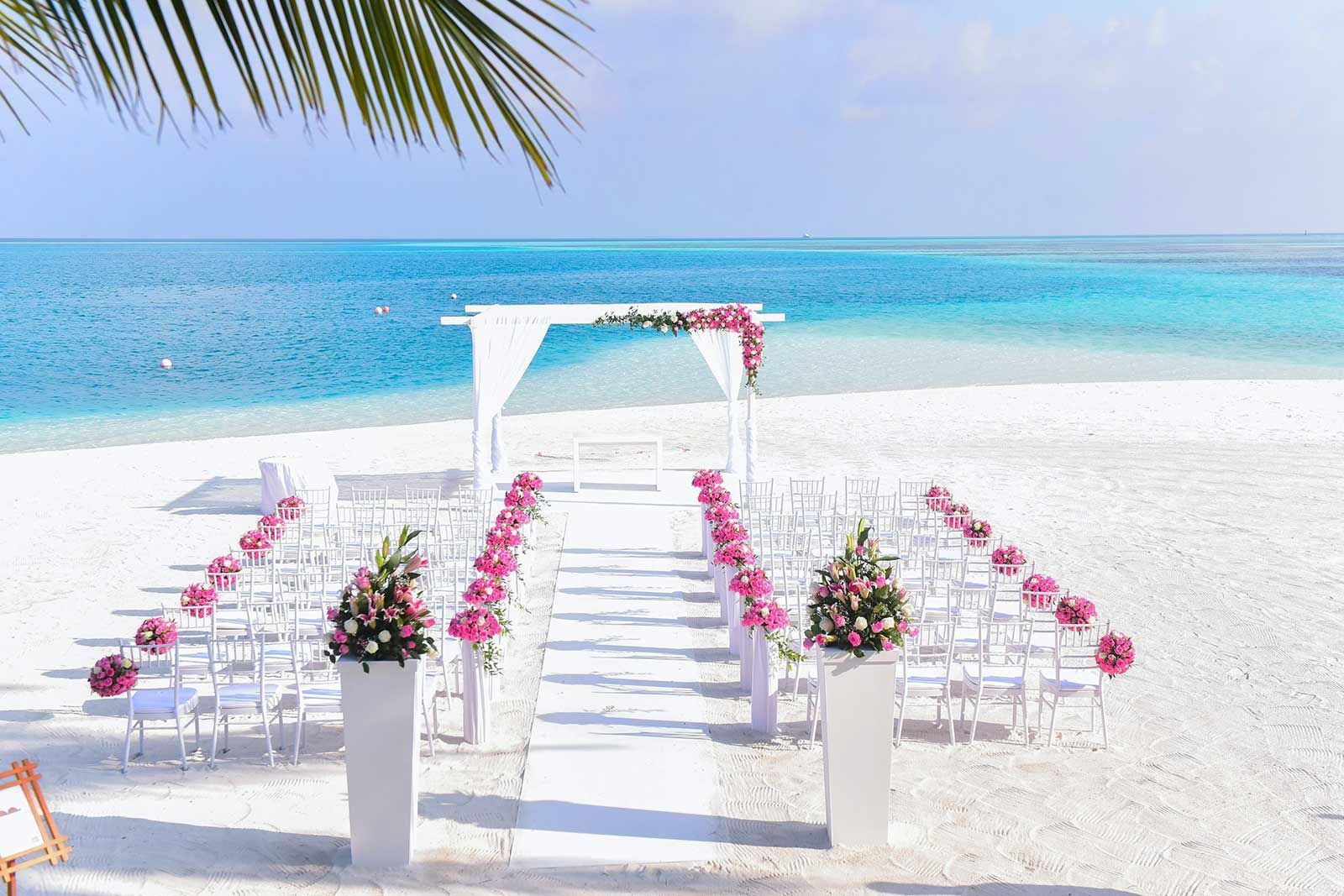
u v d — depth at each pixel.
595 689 7.02
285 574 8.74
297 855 4.98
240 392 23.97
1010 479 14.00
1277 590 9.16
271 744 6.21
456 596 7.75
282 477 12.59
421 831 5.17
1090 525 11.56
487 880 4.72
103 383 25.44
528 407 21.44
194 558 10.78
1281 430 17.28
